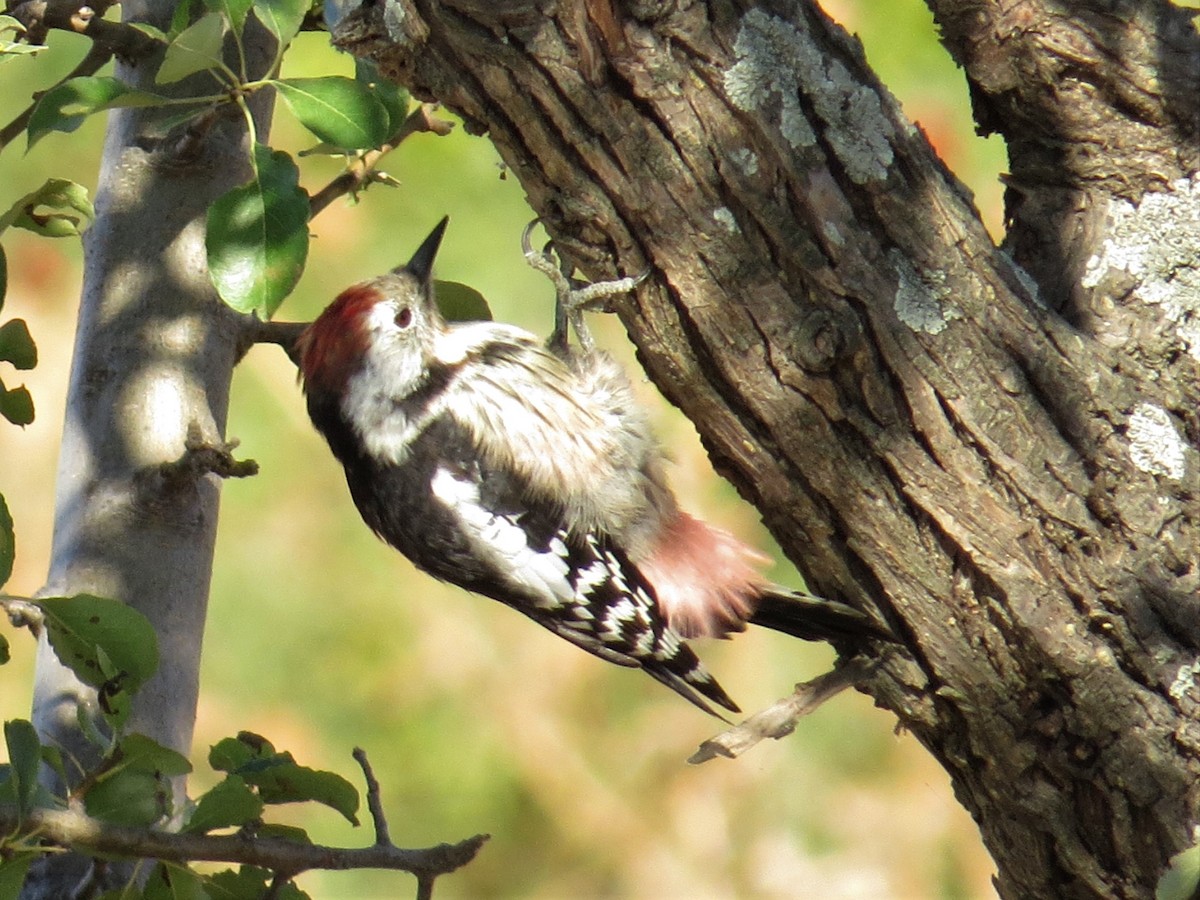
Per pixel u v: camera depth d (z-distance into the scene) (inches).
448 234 527.8
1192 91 277.1
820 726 510.9
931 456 258.1
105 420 293.4
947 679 270.1
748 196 245.1
